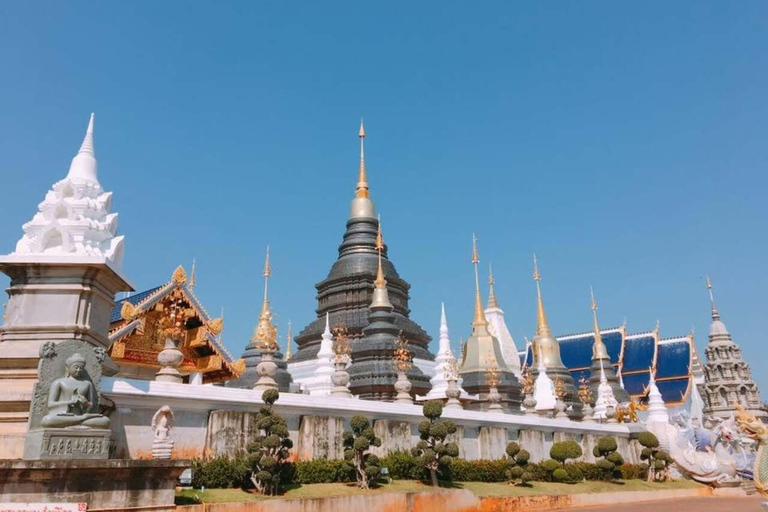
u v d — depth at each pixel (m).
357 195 60.06
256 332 45.25
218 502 17.05
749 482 39.94
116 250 18.98
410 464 24.77
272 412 20.47
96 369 15.20
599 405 53.78
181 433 19.30
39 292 17.41
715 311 76.50
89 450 14.19
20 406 16.00
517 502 26.48
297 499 18.77
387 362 42.16
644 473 39.66
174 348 20.73
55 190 18.70
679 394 79.88
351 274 54.12
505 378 50.56
